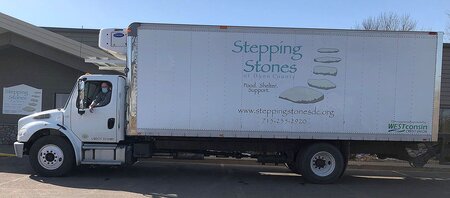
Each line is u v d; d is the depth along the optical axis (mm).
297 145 10734
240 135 10195
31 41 15023
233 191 9344
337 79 10211
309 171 10391
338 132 10227
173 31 10125
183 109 10180
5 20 14555
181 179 10617
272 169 12781
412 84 10227
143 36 10117
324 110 10227
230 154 10977
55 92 16016
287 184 10367
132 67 10156
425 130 10258
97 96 10508
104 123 10406
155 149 10852
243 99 10195
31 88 16016
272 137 10211
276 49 10188
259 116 10195
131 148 10555
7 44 15086
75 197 8203
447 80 16578
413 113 10250
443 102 16609
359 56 10211
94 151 10414
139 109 10156
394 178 11891
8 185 9203
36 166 10266
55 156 10273
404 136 10242
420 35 10219
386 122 10234
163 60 10133
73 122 10430
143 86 10148
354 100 10227
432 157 10727
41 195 8281
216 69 10164
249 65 10180
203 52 10156
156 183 9977
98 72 15039
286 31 10188
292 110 10203
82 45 15016
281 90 10195
